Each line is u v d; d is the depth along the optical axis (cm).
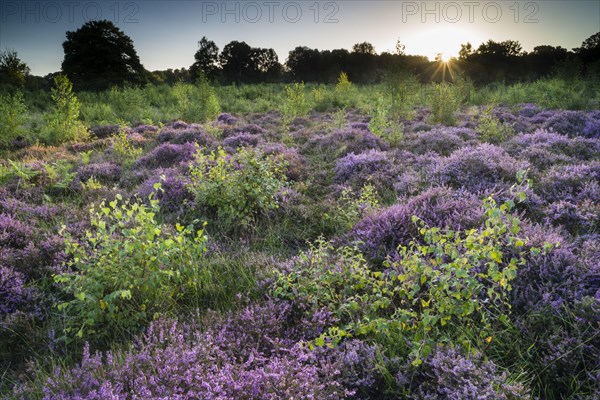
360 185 759
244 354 296
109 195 755
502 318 288
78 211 641
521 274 349
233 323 339
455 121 1572
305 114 2150
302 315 352
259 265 448
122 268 366
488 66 7906
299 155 1047
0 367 324
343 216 605
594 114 1459
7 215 607
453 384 255
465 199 514
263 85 4353
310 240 561
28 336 346
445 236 311
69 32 5644
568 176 603
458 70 6375
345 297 358
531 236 398
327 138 1166
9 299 386
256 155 656
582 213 491
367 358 282
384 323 285
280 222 601
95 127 1828
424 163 854
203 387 249
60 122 1576
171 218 607
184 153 1037
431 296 299
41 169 926
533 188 604
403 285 312
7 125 1478
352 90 3114
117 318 351
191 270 411
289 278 387
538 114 1666
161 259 371
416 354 260
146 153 1153
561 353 269
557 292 330
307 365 270
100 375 270
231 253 505
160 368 267
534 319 307
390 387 265
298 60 10588
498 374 273
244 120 2109
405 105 1781
